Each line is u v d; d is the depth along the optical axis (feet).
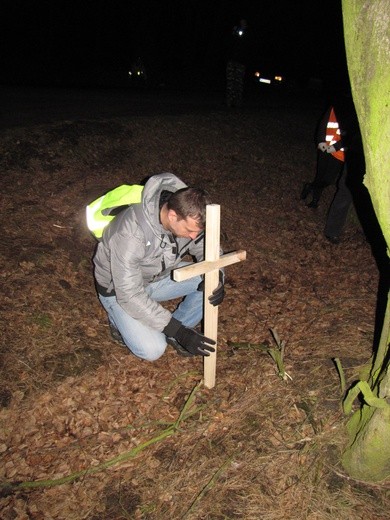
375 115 5.38
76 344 10.86
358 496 7.39
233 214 18.72
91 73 57.16
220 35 60.44
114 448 8.69
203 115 26.12
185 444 8.66
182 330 8.73
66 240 14.11
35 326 10.98
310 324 12.12
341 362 10.07
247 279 14.74
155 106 28.43
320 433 8.36
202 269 8.04
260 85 57.16
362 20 5.38
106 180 18.12
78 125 20.62
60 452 8.58
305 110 34.17
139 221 8.14
